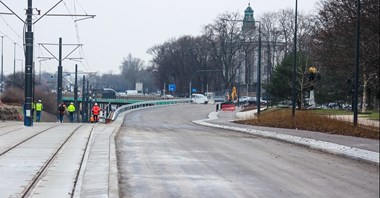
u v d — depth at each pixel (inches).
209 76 5565.9
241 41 4712.1
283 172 697.0
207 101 4694.9
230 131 1615.4
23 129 1354.6
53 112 3499.0
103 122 2203.5
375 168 762.8
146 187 559.2
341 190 570.6
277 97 2915.8
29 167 649.6
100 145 959.6
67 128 1464.1
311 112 1905.8
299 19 4037.9
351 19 2004.2
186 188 558.9
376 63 2016.5
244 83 5428.2
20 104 2883.9
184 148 976.9
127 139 1141.1
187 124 2142.0
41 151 829.8
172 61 5846.5
